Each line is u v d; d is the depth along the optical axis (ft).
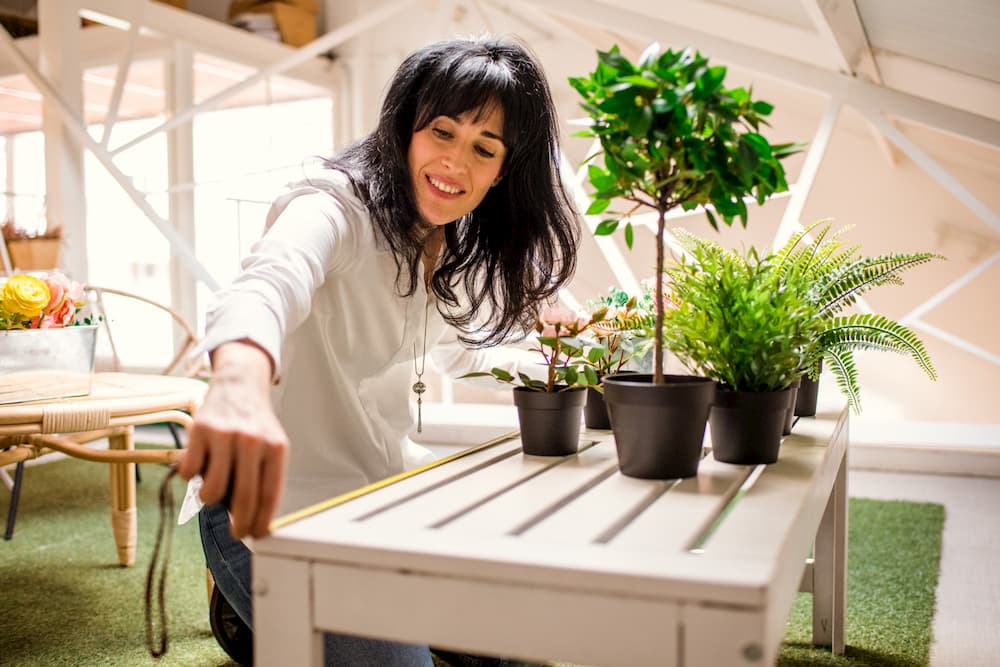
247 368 3.05
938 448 13.29
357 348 5.06
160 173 17.84
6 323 6.37
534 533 2.96
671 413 3.78
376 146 4.97
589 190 19.34
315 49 14.71
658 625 2.45
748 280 4.32
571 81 3.70
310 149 20.33
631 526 3.04
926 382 19.40
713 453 4.37
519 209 5.11
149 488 12.42
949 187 10.82
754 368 4.12
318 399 5.04
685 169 3.59
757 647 2.35
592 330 5.27
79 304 6.99
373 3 20.45
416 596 2.70
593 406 5.51
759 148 3.60
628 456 3.90
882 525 10.37
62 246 14.02
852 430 13.94
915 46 9.43
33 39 15.96
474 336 5.86
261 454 2.80
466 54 4.60
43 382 6.53
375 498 3.49
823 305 5.46
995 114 11.14
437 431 15.49
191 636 7.09
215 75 18.21
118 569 8.82
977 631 7.11
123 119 17.63
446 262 5.30
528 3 12.13
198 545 9.73
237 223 19.01
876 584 8.31
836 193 19.52
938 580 8.45
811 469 4.08
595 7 11.94
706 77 3.42
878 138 16.53
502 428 15.05
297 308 3.69
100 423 6.41
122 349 17.74
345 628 2.80
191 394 7.09
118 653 6.73
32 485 12.60
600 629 2.51
